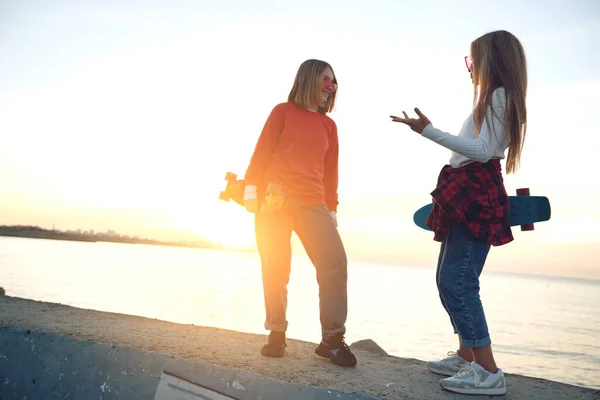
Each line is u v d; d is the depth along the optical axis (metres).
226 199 2.95
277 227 2.82
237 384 2.31
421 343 45.41
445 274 2.28
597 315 107.00
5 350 2.90
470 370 2.25
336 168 3.02
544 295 195.88
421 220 2.68
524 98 2.23
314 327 47.81
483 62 2.27
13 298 4.25
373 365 2.73
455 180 2.25
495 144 2.16
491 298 160.88
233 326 43.38
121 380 2.56
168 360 2.48
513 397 2.22
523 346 53.72
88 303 52.62
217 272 166.50
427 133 2.19
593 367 41.25
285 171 2.80
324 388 2.15
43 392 2.74
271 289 2.79
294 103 2.91
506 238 2.26
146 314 47.69
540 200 2.33
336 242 2.73
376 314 72.38
